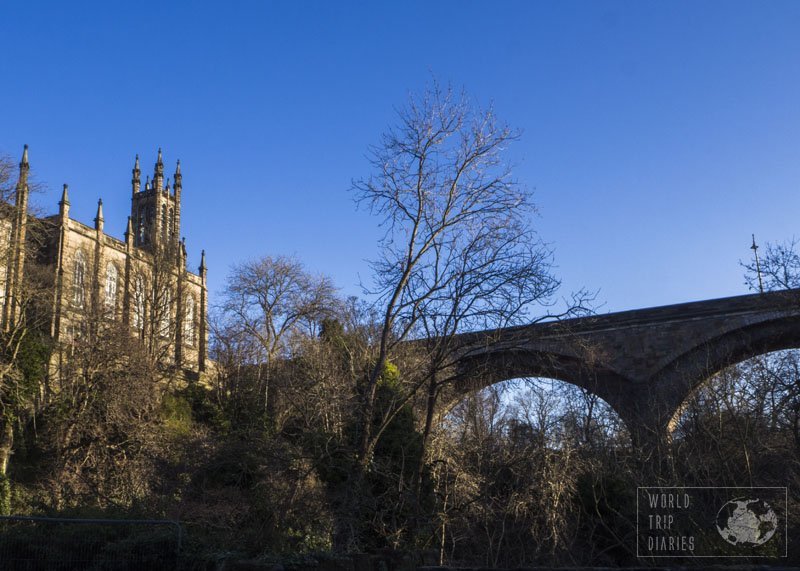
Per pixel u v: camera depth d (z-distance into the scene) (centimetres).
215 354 7012
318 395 2753
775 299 3888
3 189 5662
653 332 6034
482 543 2577
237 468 2631
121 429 4406
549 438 2827
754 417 3312
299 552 1830
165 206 12200
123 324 6425
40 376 5888
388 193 2562
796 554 2316
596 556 2603
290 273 7500
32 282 6381
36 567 1855
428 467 2514
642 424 3522
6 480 3797
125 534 1923
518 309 2478
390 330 2641
